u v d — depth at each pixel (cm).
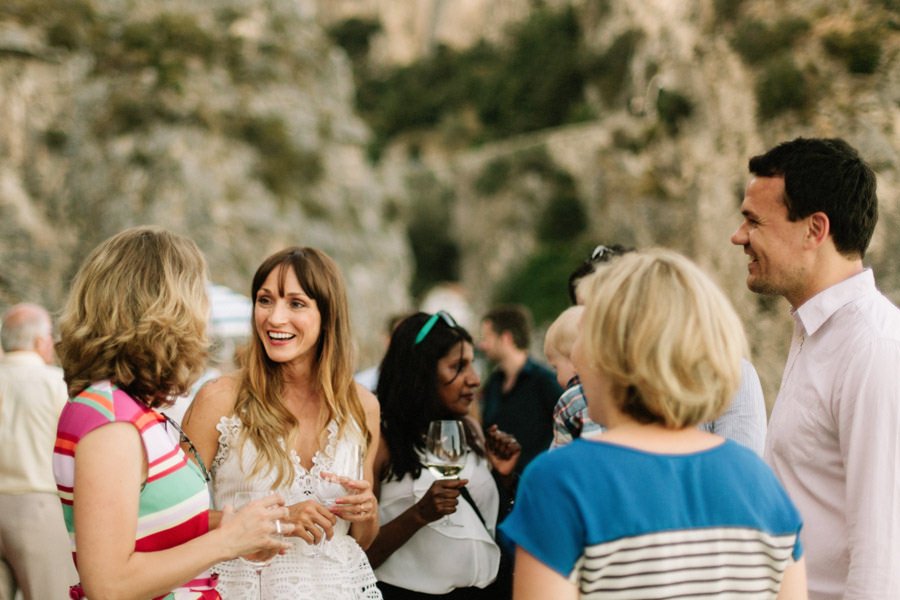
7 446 466
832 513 226
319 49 2383
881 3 850
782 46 931
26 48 1825
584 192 3697
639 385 161
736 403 250
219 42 2164
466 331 328
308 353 274
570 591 155
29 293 1653
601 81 4297
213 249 1891
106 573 185
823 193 234
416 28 5775
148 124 1947
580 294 331
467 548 308
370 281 2200
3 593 475
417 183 4116
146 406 200
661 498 157
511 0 5406
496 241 3838
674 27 1355
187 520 204
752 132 992
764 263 246
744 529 161
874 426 212
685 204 1241
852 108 816
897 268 630
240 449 258
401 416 318
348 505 247
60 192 1798
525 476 164
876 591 203
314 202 2138
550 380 545
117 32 2016
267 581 254
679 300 161
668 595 156
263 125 2109
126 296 200
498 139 4700
